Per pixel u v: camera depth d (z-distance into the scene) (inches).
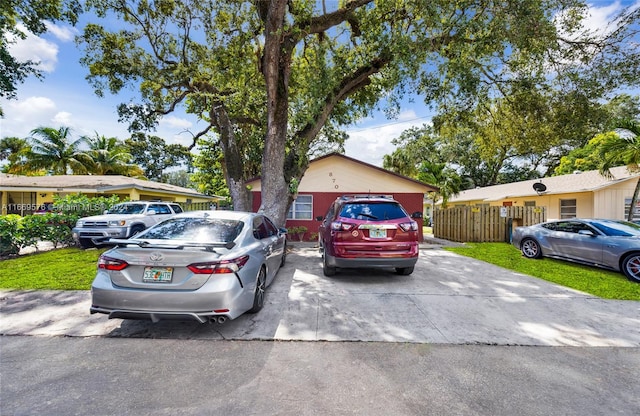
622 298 193.2
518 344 130.0
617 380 103.9
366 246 216.4
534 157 1226.6
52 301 179.2
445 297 192.5
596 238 268.8
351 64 422.9
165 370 107.7
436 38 329.4
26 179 701.9
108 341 130.3
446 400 91.9
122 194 717.3
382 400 91.7
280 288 210.4
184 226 166.7
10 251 324.2
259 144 578.2
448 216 577.9
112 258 130.8
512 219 521.7
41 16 360.8
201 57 413.4
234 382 100.5
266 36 318.0
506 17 299.1
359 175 515.5
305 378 103.2
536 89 382.3
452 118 460.8
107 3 363.6
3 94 360.8
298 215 515.5
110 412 85.5
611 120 426.3
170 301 124.8
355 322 151.9
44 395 92.8
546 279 242.4
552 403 90.9
